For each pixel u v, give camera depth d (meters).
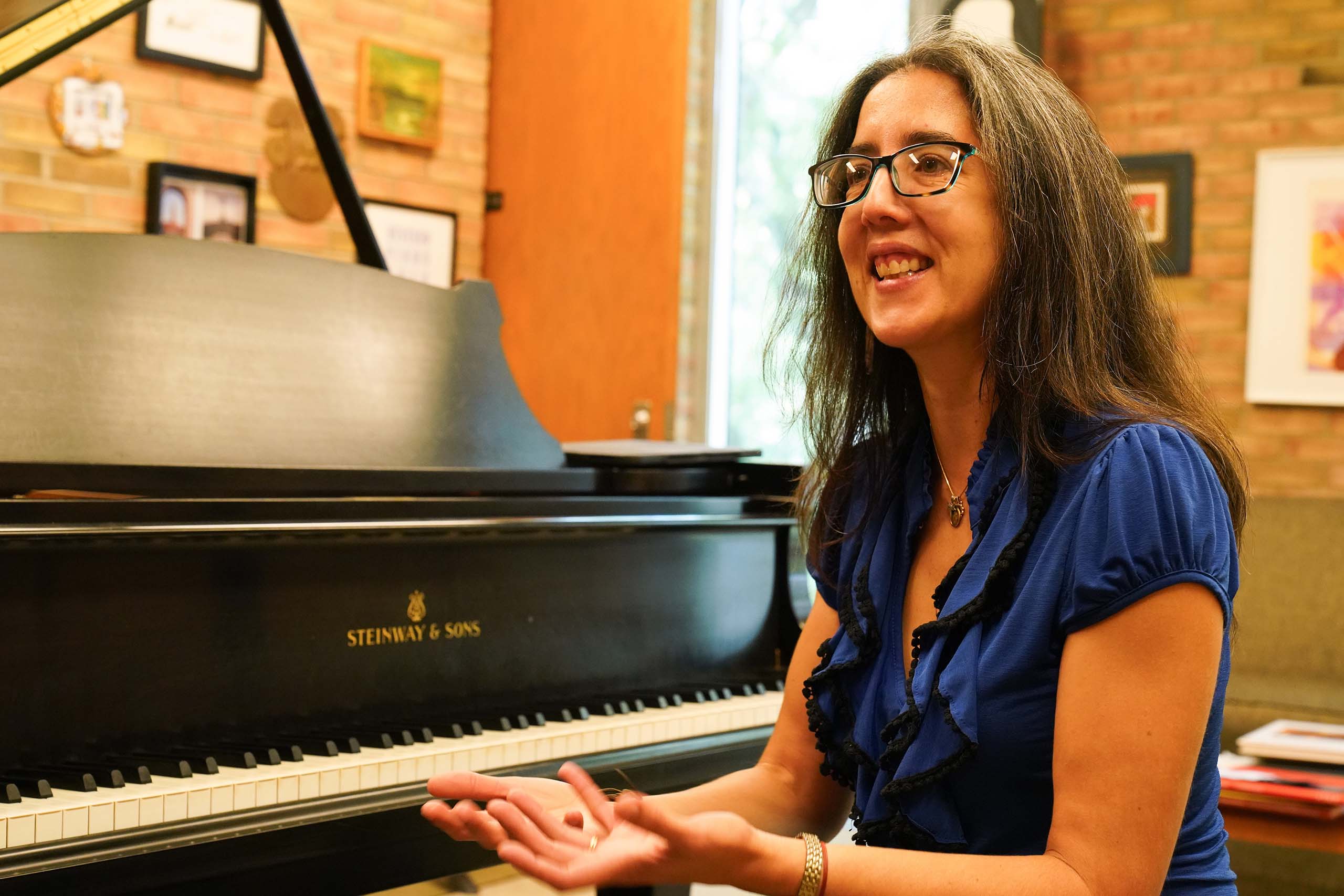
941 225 1.26
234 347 1.90
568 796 1.28
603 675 2.07
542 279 5.11
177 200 4.34
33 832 1.31
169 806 1.41
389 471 1.86
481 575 1.92
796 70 4.79
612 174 4.90
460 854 1.67
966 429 1.37
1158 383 1.32
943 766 1.20
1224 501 1.18
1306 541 3.66
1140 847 1.09
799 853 1.10
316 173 4.72
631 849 1.08
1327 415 4.34
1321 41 4.34
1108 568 1.13
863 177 1.33
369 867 1.58
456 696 1.88
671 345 4.75
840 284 1.51
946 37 1.36
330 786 1.55
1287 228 4.37
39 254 1.75
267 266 1.98
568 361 5.03
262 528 1.61
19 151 4.04
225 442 1.85
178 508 1.57
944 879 1.09
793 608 2.33
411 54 4.96
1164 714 1.10
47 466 1.56
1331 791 2.07
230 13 4.45
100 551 1.54
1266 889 2.60
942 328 1.28
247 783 1.47
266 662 1.68
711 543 2.23
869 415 1.52
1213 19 4.48
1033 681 1.19
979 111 1.28
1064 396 1.23
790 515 2.28
